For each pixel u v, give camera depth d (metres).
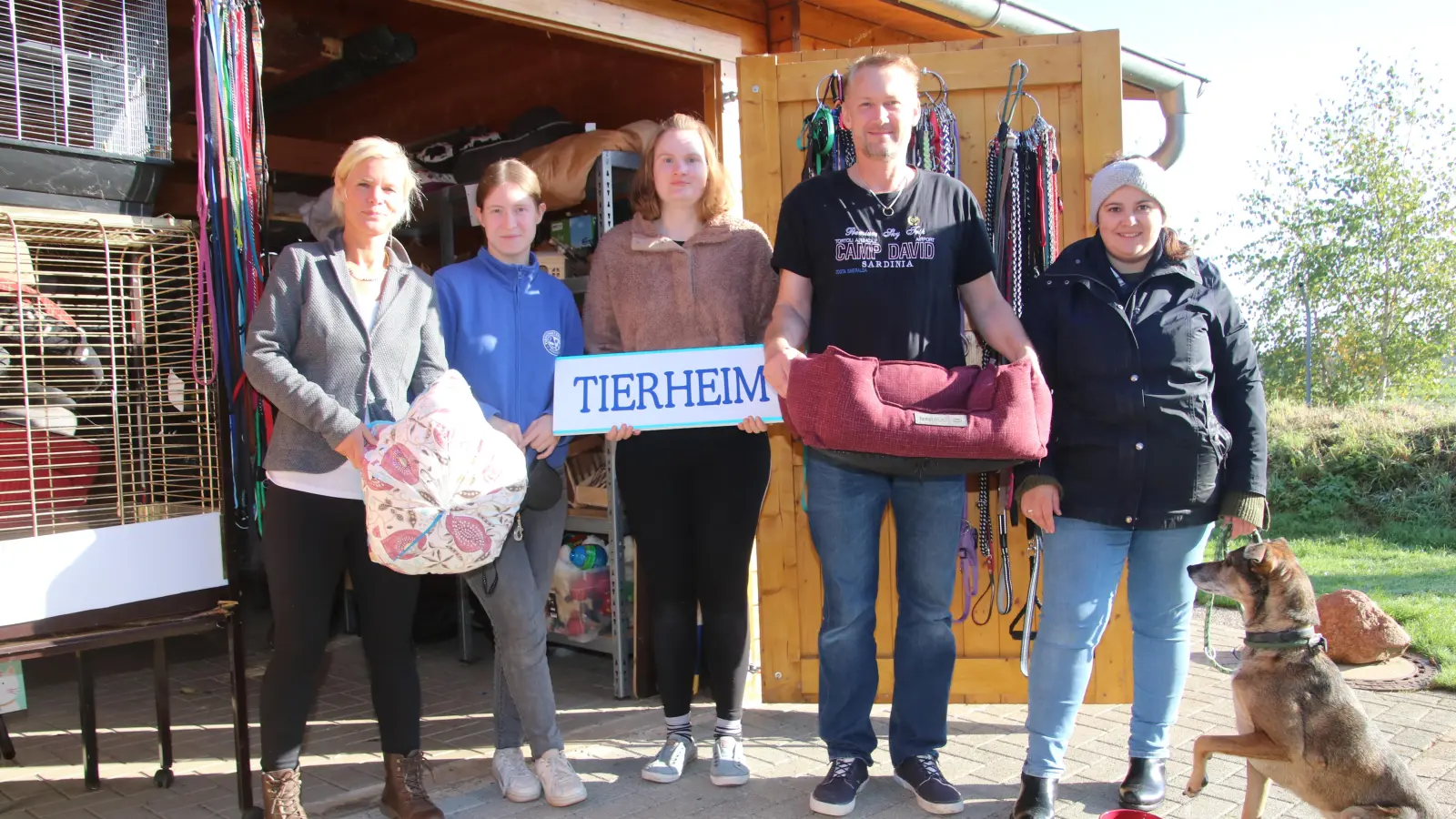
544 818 2.95
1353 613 4.41
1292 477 8.93
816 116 3.66
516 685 3.05
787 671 3.99
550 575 3.18
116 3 2.76
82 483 2.85
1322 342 12.55
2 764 3.59
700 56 4.35
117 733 3.96
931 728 3.01
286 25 5.93
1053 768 2.82
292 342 2.67
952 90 3.82
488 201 3.11
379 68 6.42
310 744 3.72
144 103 2.80
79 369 2.79
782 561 3.95
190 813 3.10
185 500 2.97
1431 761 3.27
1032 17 5.02
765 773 3.29
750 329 3.19
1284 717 2.55
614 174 4.40
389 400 2.73
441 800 3.10
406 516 2.51
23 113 2.62
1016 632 3.86
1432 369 12.04
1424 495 8.27
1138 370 2.76
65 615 2.58
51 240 2.69
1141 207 2.76
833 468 2.91
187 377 2.92
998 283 3.62
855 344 2.84
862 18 4.94
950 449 2.54
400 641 2.85
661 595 3.17
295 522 2.66
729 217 3.21
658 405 3.03
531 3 3.74
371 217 2.71
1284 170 13.01
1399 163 12.34
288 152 6.13
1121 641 3.86
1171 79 5.84
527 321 3.12
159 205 5.73
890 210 2.86
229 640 2.85
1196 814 2.90
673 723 3.26
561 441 3.20
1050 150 3.62
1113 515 2.78
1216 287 2.90
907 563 2.95
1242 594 2.69
